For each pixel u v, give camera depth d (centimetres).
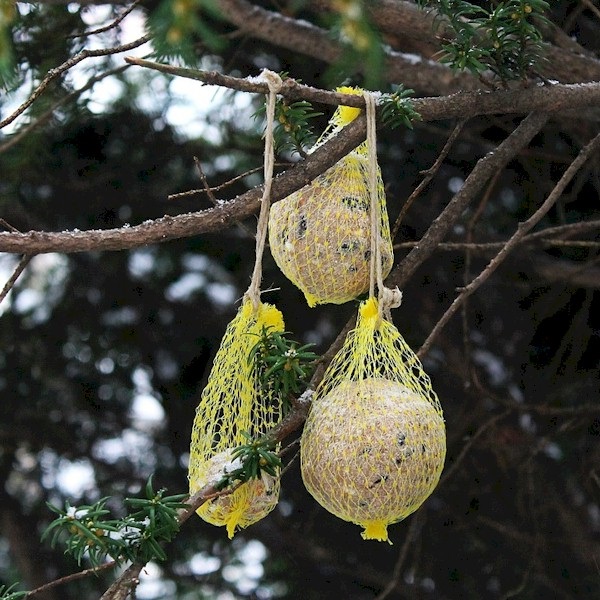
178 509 278
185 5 225
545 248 594
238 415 312
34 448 703
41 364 689
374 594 660
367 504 291
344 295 321
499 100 350
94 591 728
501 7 335
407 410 295
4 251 273
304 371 292
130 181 615
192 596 703
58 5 489
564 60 450
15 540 722
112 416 709
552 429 614
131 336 684
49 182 594
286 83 288
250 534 671
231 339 320
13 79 285
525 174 603
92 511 270
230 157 623
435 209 609
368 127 305
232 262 654
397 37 541
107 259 670
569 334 602
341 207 316
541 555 612
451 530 635
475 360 635
